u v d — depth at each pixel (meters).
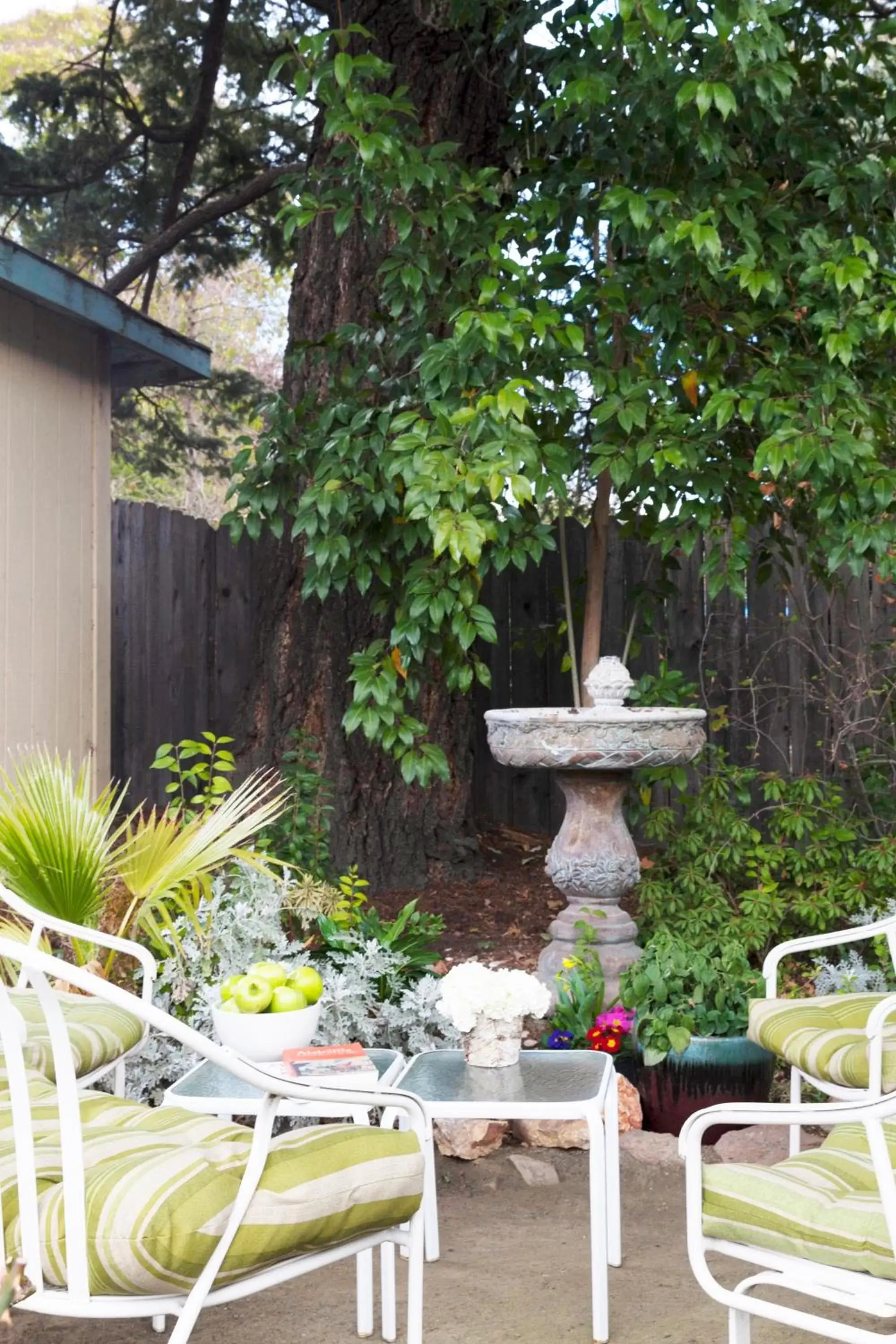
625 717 3.94
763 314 4.14
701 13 3.72
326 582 4.32
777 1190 1.80
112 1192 1.65
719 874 4.90
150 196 8.57
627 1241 2.86
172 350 5.75
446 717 5.74
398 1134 1.93
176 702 6.96
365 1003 3.68
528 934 5.02
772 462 3.65
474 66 5.18
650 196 3.76
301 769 5.15
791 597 6.33
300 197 4.13
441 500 3.76
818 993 4.10
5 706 4.88
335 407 4.32
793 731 6.39
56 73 8.57
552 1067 2.67
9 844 3.01
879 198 4.21
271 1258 1.70
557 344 4.00
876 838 5.12
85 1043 2.44
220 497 18.48
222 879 3.93
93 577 5.53
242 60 8.14
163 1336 2.38
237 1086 2.43
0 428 4.85
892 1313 1.67
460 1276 2.65
